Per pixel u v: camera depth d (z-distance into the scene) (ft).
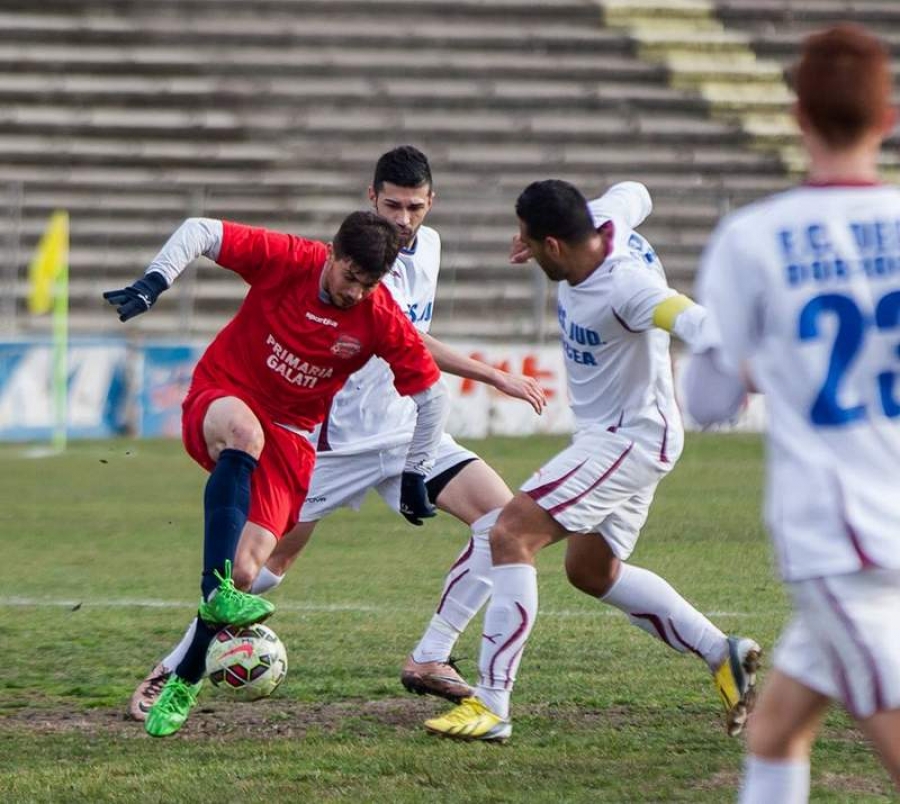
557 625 87.40
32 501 151.33
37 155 277.23
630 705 66.90
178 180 277.03
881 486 34.55
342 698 69.15
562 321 61.93
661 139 291.17
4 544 124.06
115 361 210.18
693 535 126.11
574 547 64.03
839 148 35.76
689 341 55.72
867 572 34.09
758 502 148.56
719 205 269.64
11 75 288.71
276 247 62.64
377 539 128.26
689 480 167.12
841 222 35.14
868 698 34.53
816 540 34.32
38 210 263.70
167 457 189.98
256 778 54.49
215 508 59.62
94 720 64.80
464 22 307.37
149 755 58.39
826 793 51.42
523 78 299.58
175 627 88.02
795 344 34.86
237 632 58.70
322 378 63.72
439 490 69.26
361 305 62.64
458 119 291.17
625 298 58.34
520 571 60.44
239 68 294.66
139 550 121.19
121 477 171.22
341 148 284.82
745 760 57.06
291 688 71.15
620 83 301.02
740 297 35.47
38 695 69.82
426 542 126.52
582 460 60.90
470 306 252.01
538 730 62.28
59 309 206.18
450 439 71.26
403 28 303.48
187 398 64.13
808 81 35.65
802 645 36.60
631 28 308.19
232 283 257.14
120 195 269.03
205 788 53.11
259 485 63.67
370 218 60.44
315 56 298.15
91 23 297.12
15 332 232.53
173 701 59.93
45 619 90.74
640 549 118.01
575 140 289.53
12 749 59.52
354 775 54.95
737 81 302.86
